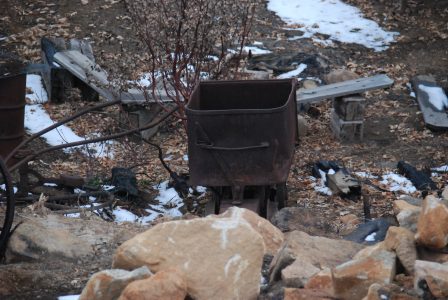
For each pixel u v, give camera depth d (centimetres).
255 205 961
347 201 1157
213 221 515
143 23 1257
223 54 1286
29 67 1583
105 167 1317
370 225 771
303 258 581
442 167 1356
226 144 929
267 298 516
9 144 989
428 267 473
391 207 1116
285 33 1931
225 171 936
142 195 1179
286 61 1758
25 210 889
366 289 490
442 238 536
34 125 1481
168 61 1280
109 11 1994
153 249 505
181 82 1287
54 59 1594
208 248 505
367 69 1770
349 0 2145
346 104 1456
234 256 504
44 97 1623
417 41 1909
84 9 2008
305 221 838
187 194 1198
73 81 1591
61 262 689
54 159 1343
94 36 1861
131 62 1370
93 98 1599
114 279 482
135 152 1336
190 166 942
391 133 1508
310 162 1350
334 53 1841
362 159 1384
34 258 709
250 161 933
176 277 471
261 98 1054
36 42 1842
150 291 457
